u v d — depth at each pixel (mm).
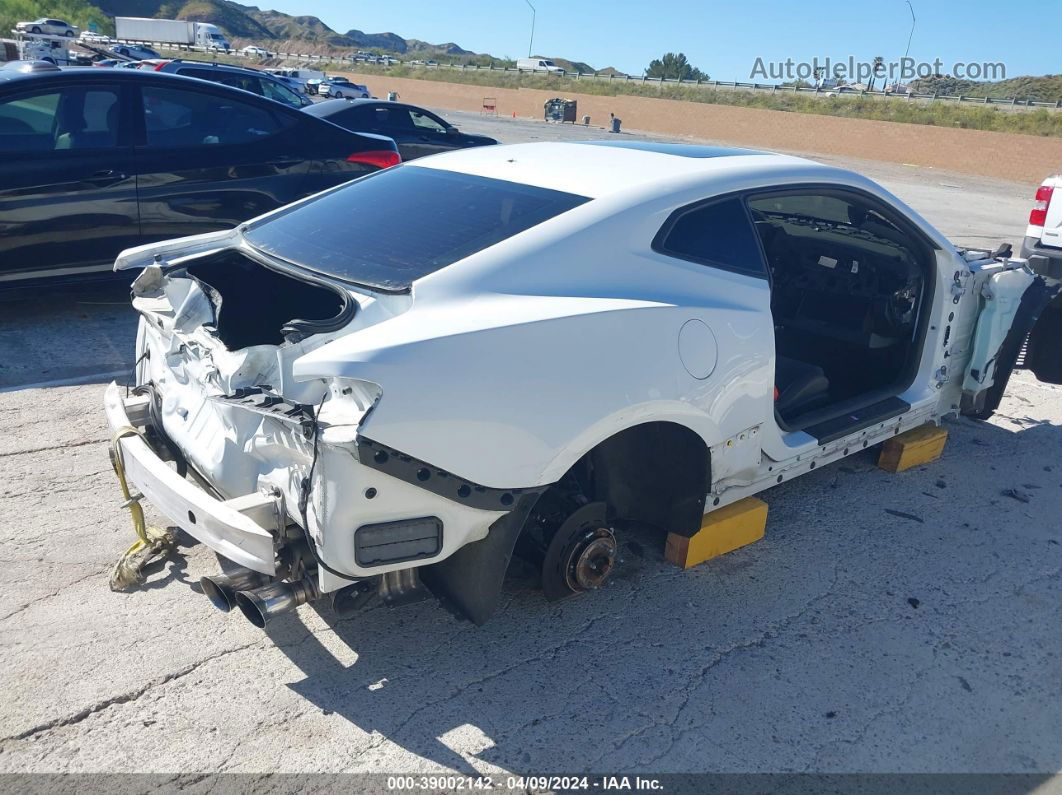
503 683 2738
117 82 5750
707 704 2689
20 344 5488
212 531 2385
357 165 6734
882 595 3326
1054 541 3818
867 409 3828
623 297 2768
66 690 2598
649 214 2914
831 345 4535
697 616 3127
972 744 2590
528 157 3420
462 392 2338
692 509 3133
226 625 2945
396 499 2320
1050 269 7531
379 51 175625
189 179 6004
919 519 3936
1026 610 3289
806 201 4168
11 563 3205
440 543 2434
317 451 2248
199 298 2859
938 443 4520
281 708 2584
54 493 3709
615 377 2637
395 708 2607
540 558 2912
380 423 2207
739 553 3555
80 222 5652
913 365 4125
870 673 2877
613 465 3090
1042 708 2764
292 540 2502
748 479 3271
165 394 3029
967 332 4305
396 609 3072
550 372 2504
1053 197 7500
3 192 5352
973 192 21312
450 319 2449
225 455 2621
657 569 3408
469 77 60938
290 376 2414
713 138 40219
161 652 2795
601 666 2840
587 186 3006
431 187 3229
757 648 2969
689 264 2967
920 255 3973
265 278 3203
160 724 2494
